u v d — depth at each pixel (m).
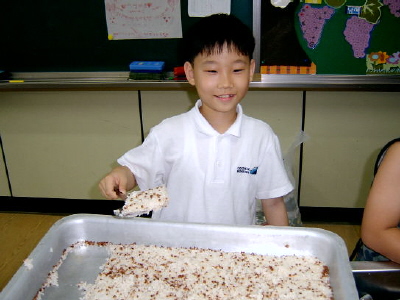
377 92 2.17
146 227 0.85
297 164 2.36
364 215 0.82
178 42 2.27
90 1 2.23
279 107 2.25
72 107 2.36
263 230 0.83
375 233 0.78
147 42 2.29
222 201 1.04
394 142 0.83
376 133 2.25
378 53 2.14
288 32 2.14
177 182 1.07
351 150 2.30
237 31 0.94
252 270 0.80
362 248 1.00
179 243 0.86
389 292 0.72
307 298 0.73
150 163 1.04
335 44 2.14
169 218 1.09
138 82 2.20
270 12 2.12
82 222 0.86
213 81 0.95
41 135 2.45
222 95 0.96
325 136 2.28
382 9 2.05
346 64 2.17
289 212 1.90
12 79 2.37
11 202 2.65
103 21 2.26
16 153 2.51
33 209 2.65
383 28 2.09
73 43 2.32
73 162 2.50
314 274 0.78
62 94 2.33
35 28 2.31
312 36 2.14
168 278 0.78
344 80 2.17
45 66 2.39
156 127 1.09
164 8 2.21
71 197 2.59
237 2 2.16
